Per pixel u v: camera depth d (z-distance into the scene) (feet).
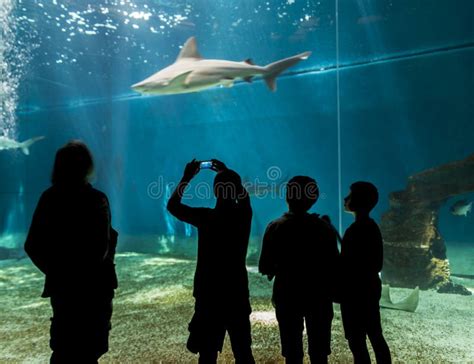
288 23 37.93
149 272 30.30
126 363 12.42
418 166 86.99
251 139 97.96
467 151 75.92
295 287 9.53
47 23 39.50
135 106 79.82
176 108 78.07
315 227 9.72
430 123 77.41
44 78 59.00
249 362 9.49
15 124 89.25
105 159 86.79
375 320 10.02
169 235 63.57
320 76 61.11
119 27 39.70
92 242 8.15
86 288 8.21
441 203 25.68
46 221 8.11
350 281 10.01
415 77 58.59
